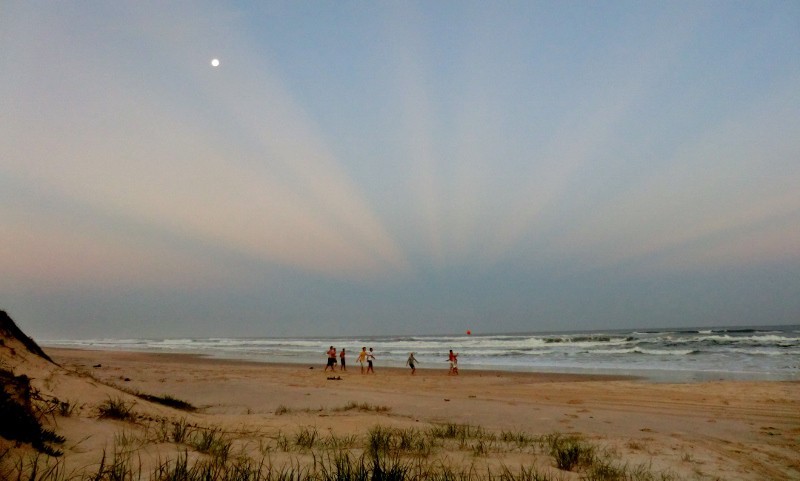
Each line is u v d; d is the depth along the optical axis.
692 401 11.67
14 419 3.43
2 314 6.32
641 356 30.19
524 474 4.05
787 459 5.98
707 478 4.84
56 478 2.79
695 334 56.31
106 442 4.04
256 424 6.56
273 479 3.35
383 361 32.72
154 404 6.53
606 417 9.50
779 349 31.77
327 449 4.82
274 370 22.20
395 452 4.90
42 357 6.56
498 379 18.25
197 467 3.43
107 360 27.23
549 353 36.19
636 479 4.53
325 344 69.25
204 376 16.91
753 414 9.88
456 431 6.88
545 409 10.52
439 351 43.62
